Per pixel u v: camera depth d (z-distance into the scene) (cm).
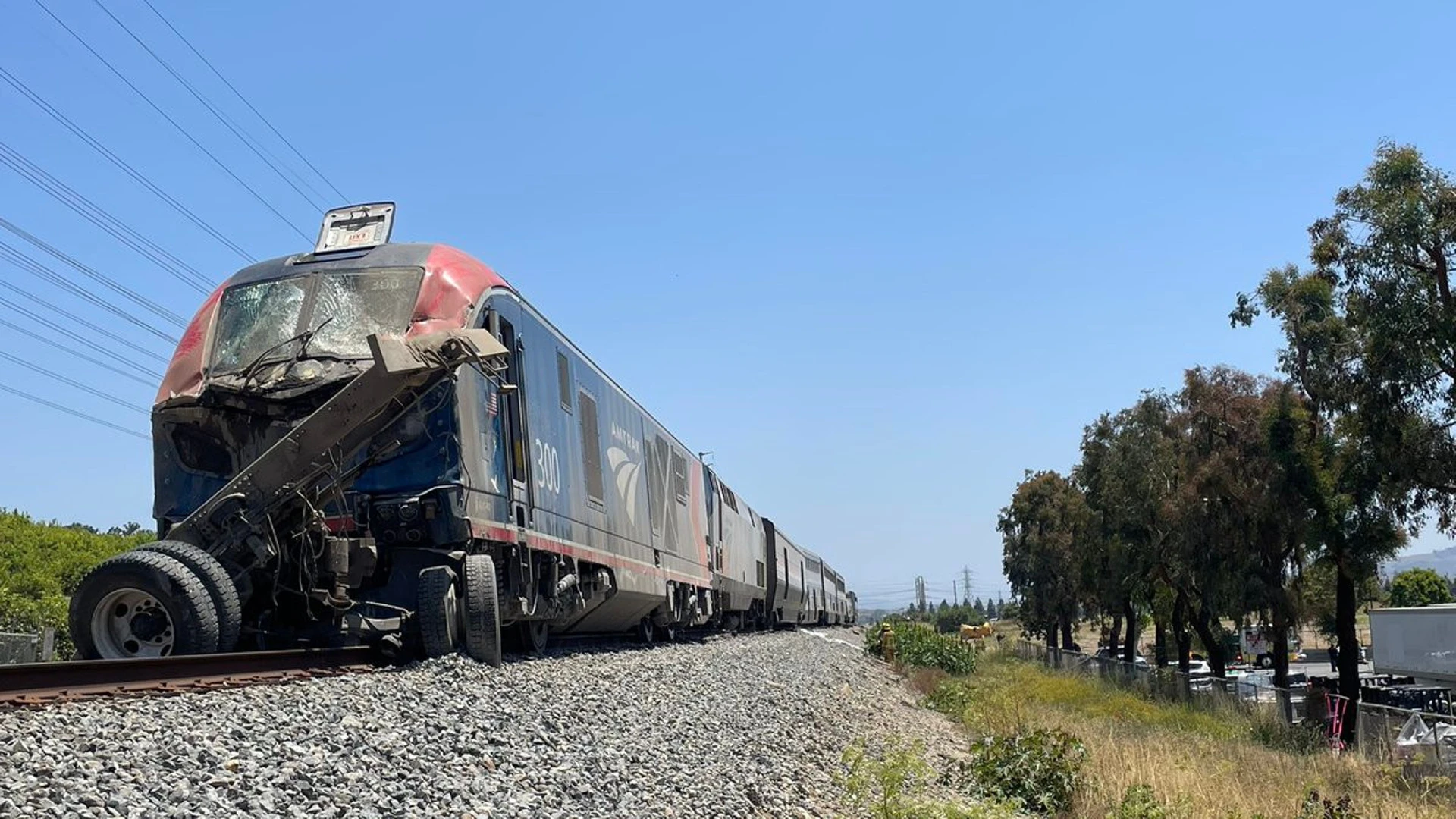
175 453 1146
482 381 1239
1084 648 10762
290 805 607
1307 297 2819
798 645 3347
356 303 1190
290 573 1086
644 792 891
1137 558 4091
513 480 1326
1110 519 4297
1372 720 2225
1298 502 2917
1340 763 1920
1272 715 2838
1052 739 1622
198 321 1205
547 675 1203
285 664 1004
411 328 1173
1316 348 2805
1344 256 2384
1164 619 4625
